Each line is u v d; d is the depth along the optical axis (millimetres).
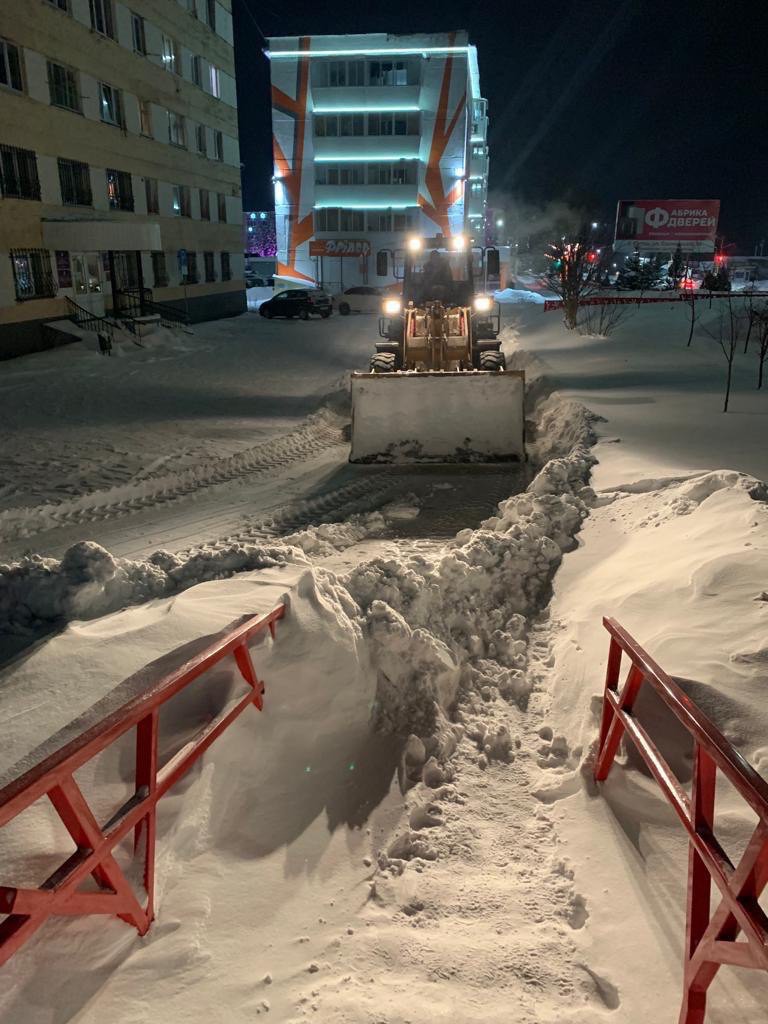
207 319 34969
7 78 20438
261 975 2328
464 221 43906
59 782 1896
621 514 6375
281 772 3227
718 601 4176
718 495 5875
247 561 5145
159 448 10680
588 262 28688
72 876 1934
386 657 3891
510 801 3295
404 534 7277
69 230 21922
